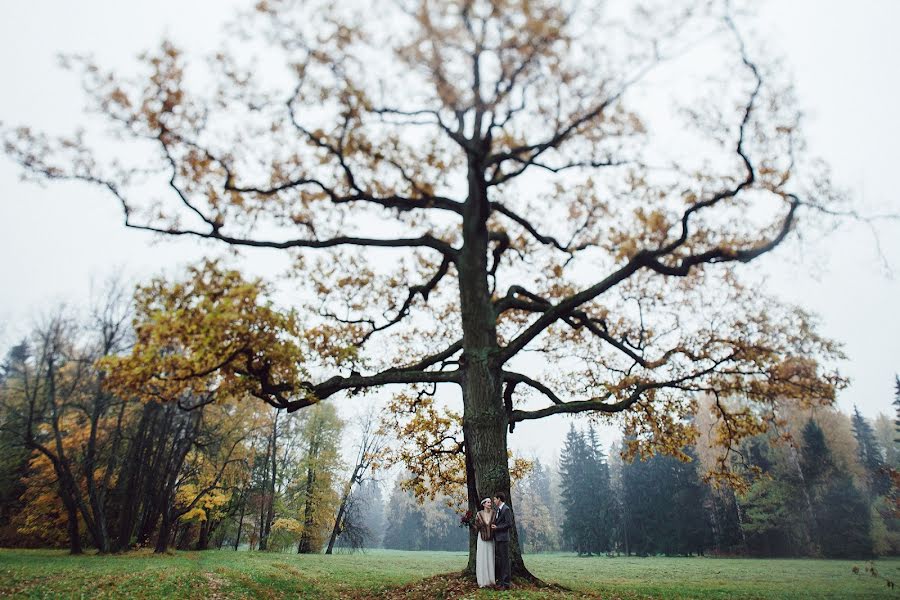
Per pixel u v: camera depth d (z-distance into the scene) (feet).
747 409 44.68
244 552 101.35
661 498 195.83
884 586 56.75
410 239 42.11
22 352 131.95
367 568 73.77
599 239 45.88
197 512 100.73
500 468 34.12
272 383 34.40
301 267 48.88
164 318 27.61
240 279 31.89
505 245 48.32
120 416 92.22
